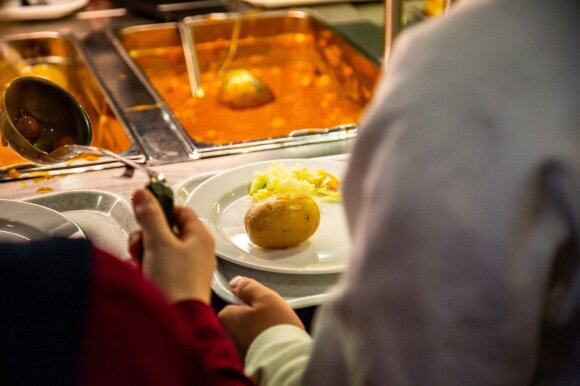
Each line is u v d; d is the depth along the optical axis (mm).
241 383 636
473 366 479
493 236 449
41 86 1056
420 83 472
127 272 474
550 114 449
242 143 1359
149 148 1351
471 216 453
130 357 452
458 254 459
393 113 476
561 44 463
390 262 482
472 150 454
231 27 2203
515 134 447
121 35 2119
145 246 691
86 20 2250
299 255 962
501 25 470
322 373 556
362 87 1916
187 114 1905
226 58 2223
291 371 737
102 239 1021
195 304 665
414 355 491
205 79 2145
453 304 467
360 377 526
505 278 452
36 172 1244
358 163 504
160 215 688
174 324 495
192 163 1287
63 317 427
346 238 1004
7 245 445
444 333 475
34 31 2162
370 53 1868
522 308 464
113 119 1579
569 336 512
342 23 2117
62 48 2127
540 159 442
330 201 1105
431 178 460
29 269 429
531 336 480
